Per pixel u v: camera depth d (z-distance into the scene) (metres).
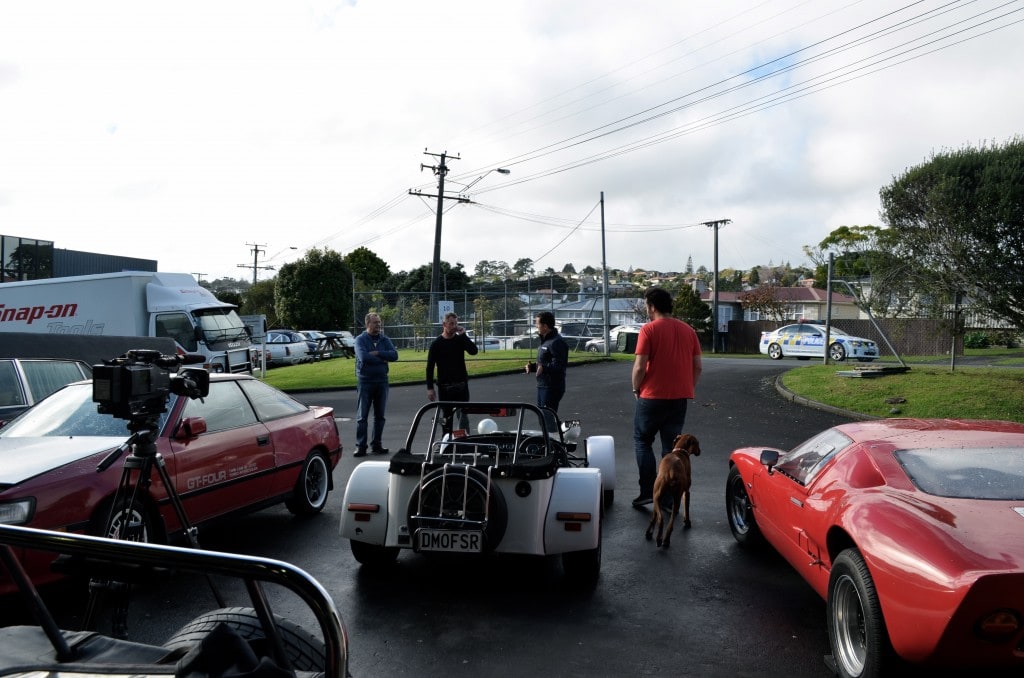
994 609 3.06
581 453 8.91
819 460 4.91
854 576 3.73
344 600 5.18
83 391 6.66
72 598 5.18
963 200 13.52
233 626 2.58
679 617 4.87
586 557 5.33
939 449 4.29
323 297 50.06
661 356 7.47
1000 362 23.02
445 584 5.54
